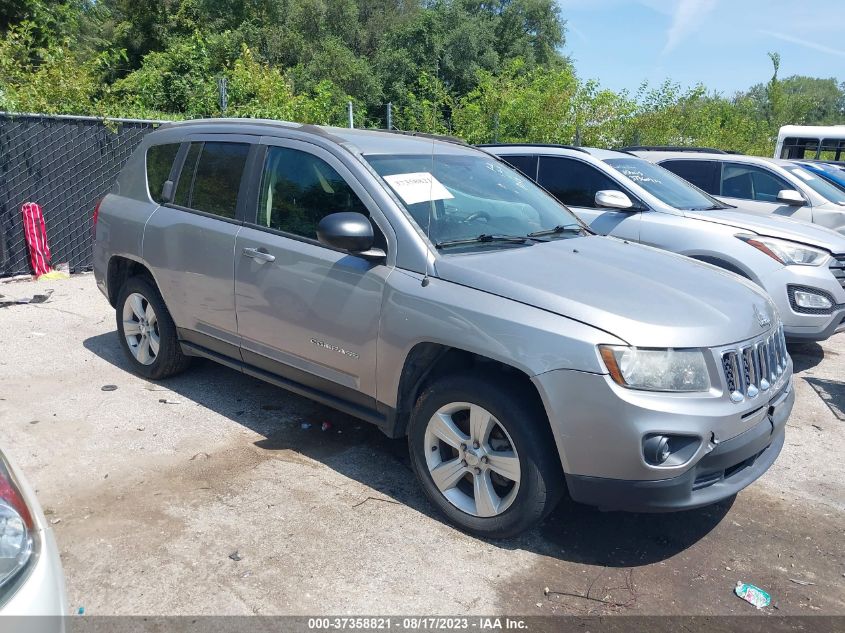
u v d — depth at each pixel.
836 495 4.05
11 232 8.63
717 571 3.29
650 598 3.07
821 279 5.92
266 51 34.88
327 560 3.24
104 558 3.19
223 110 12.65
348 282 3.77
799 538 3.60
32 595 1.92
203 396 5.12
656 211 6.80
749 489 4.10
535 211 4.49
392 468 4.17
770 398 3.40
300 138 4.27
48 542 2.13
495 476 3.48
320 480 3.98
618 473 3.02
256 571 3.14
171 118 11.54
